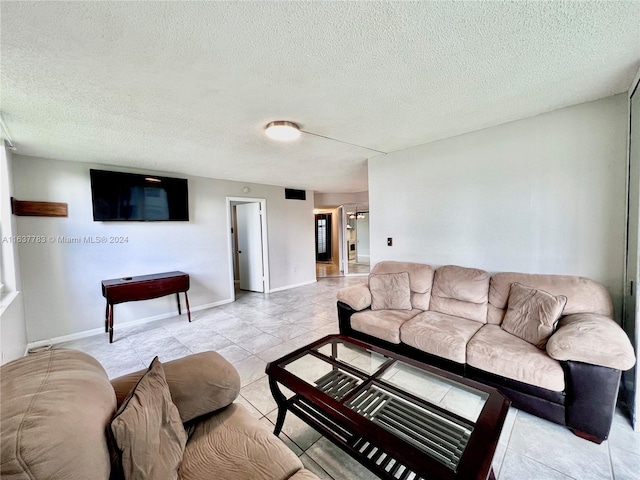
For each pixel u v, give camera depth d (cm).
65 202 323
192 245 439
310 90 177
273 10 109
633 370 165
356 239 1025
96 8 105
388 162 331
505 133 244
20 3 101
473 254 269
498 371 178
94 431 76
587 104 205
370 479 137
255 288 570
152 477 85
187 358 143
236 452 108
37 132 234
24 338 286
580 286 199
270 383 169
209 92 176
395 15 113
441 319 245
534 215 233
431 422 130
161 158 330
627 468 137
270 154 325
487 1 107
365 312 275
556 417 161
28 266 301
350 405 141
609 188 201
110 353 288
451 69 157
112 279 356
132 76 155
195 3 104
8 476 60
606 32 127
